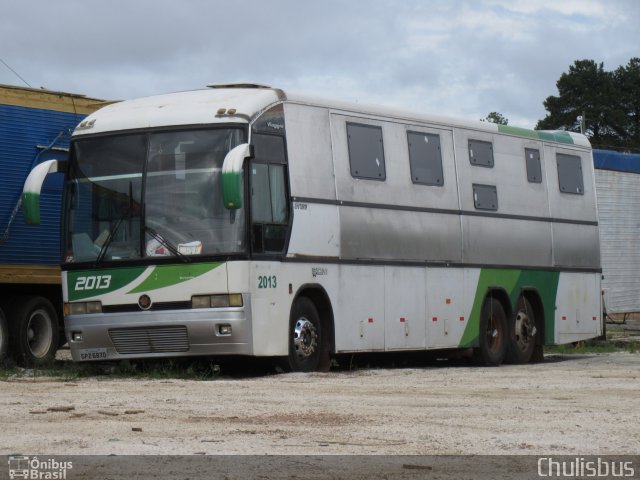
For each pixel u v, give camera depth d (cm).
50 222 2056
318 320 1912
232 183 1706
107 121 1861
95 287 1819
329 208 1938
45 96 2056
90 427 1138
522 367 2227
